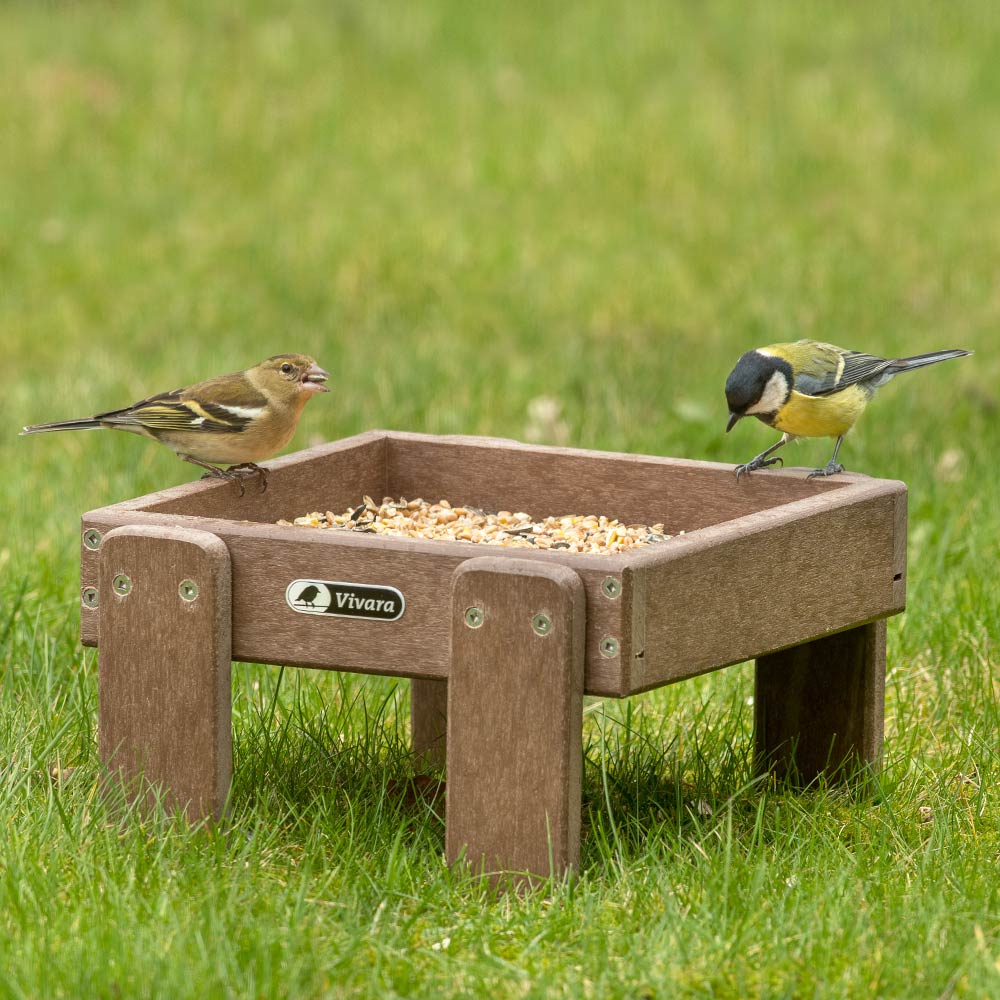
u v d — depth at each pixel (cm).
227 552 812
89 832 809
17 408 1669
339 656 805
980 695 1045
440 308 2045
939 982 696
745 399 1006
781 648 832
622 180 2620
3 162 2688
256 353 1834
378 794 903
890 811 873
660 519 945
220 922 712
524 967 713
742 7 3575
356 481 987
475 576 764
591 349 1873
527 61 3259
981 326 1956
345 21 3419
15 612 1073
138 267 2244
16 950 697
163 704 823
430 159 2730
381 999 681
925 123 2916
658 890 776
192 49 3262
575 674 762
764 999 685
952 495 1359
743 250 2294
